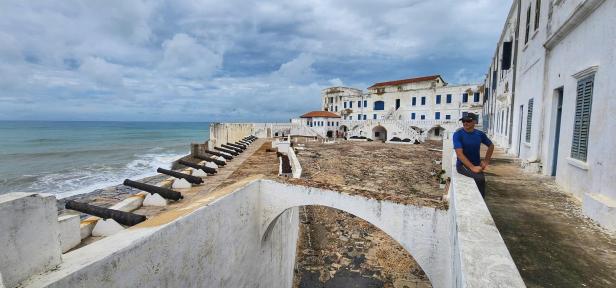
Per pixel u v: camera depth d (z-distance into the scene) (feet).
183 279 16.24
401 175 56.70
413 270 36.24
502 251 8.30
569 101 21.75
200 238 17.66
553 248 12.50
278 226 30.30
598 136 16.80
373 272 36.19
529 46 36.01
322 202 23.31
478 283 6.82
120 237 13.51
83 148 164.96
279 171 44.80
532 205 18.10
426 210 19.48
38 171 94.79
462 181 15.96
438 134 152.76
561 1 24.89
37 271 10.10
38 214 10.21
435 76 169.58
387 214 20.77
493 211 17.01
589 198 16.10
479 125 143.02
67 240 18.90
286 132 170.71
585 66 19.11
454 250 11.37
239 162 57.82
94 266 11.21
